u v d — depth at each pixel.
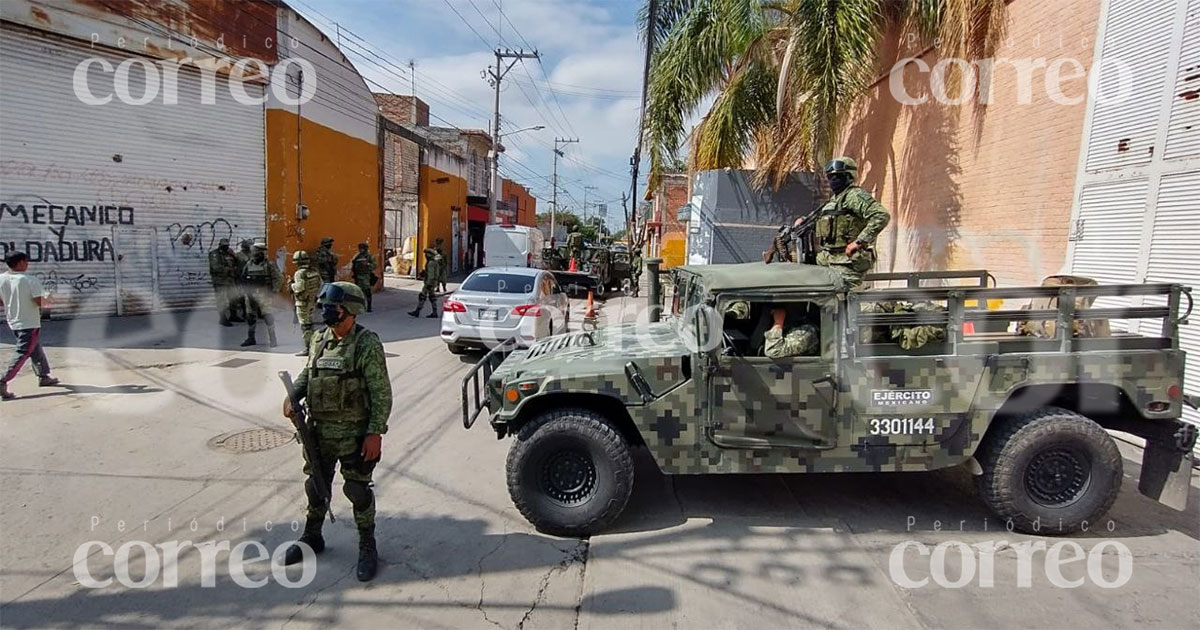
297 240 15.05
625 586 3.51
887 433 4.04
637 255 21.75
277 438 5.80
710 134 12.16
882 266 10.51
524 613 3.27
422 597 3.41
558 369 4.16
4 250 10.79
